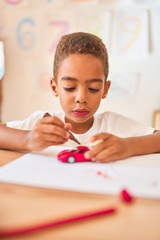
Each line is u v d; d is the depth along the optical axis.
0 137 0.61
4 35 1.88
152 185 0.38
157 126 1.59
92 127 0.77
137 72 1.70
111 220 0.27
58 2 1.77
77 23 1.76
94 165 0.47
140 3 1.66
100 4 1.71
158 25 1.65
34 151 0.56
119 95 1.73
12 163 0.47
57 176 0.41
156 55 1.67
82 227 0.26
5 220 0.27
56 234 0.25
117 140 0.53
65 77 0.64
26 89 1.89
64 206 0.31
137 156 0.55
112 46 1.72
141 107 1.72
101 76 0.65
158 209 0.30
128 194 0.33
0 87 1.88
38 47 1.84
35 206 0.30
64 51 0.66
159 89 1.69
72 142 0.71
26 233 0.24
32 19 1.83
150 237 0.25
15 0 1.83
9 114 1.93
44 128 0.53
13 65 1.89
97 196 0.34
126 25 1.69
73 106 0.66
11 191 0.35
